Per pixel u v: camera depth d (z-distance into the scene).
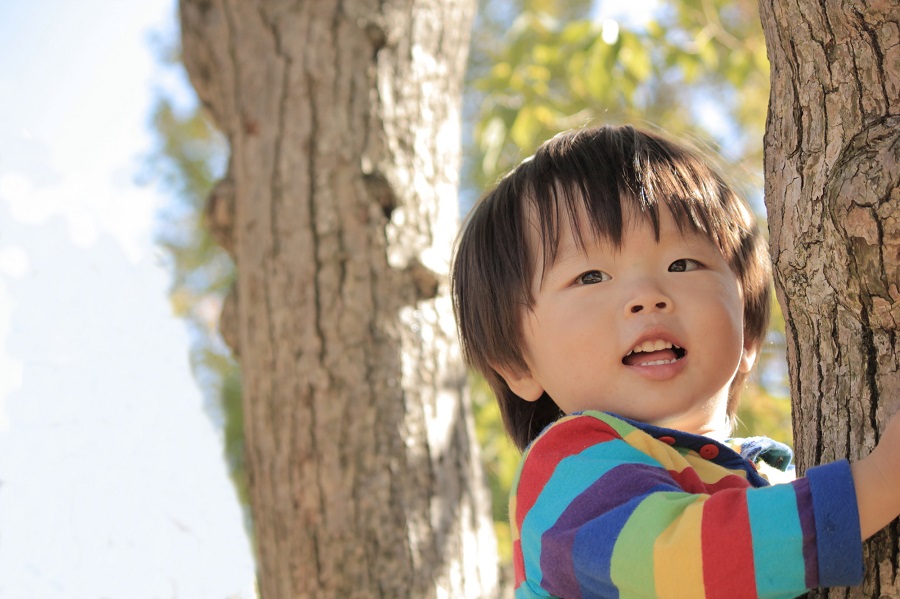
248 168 2.82
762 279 1.74
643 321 1.51
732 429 1.87
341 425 2.57
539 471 1.46
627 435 1.44
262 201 2.77
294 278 2.68
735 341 1.56
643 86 5.93
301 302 2.66
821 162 1.20
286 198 2.74
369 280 2.67
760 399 4.07
